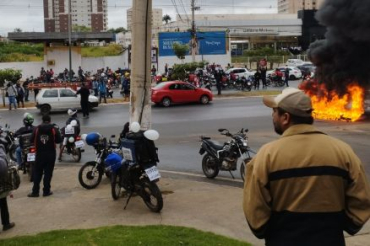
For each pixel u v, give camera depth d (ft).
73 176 37.06
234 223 23.76
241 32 296.92
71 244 19.89
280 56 244.01
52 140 30.94
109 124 70.18
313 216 8.87
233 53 301.63
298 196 8.93
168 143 53.47
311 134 9.38
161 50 203.82
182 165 41.68
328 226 8.87
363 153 44.91
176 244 19.76
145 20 31.55
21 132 39.11
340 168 9.02
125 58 191.83
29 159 35.50
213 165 35.99
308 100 9.58
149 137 26.00
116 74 158.10
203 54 207.51
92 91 118.01
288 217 8.99
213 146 36.09
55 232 22.31
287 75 142.31
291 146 9.20
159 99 94.17
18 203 29.12
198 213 25.67
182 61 196.03
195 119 74.79
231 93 120.88
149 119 32.35
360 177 9.14
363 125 66.90
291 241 8.91
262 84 145.38
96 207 27.53
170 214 25.55
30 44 263.70
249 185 9.54
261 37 311.27
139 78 31.89
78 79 147.43
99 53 225.97
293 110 9.44
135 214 25.80
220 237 21.02
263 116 77.15
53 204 28.60
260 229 9.29
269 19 301.43
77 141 44.37
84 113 79.36
